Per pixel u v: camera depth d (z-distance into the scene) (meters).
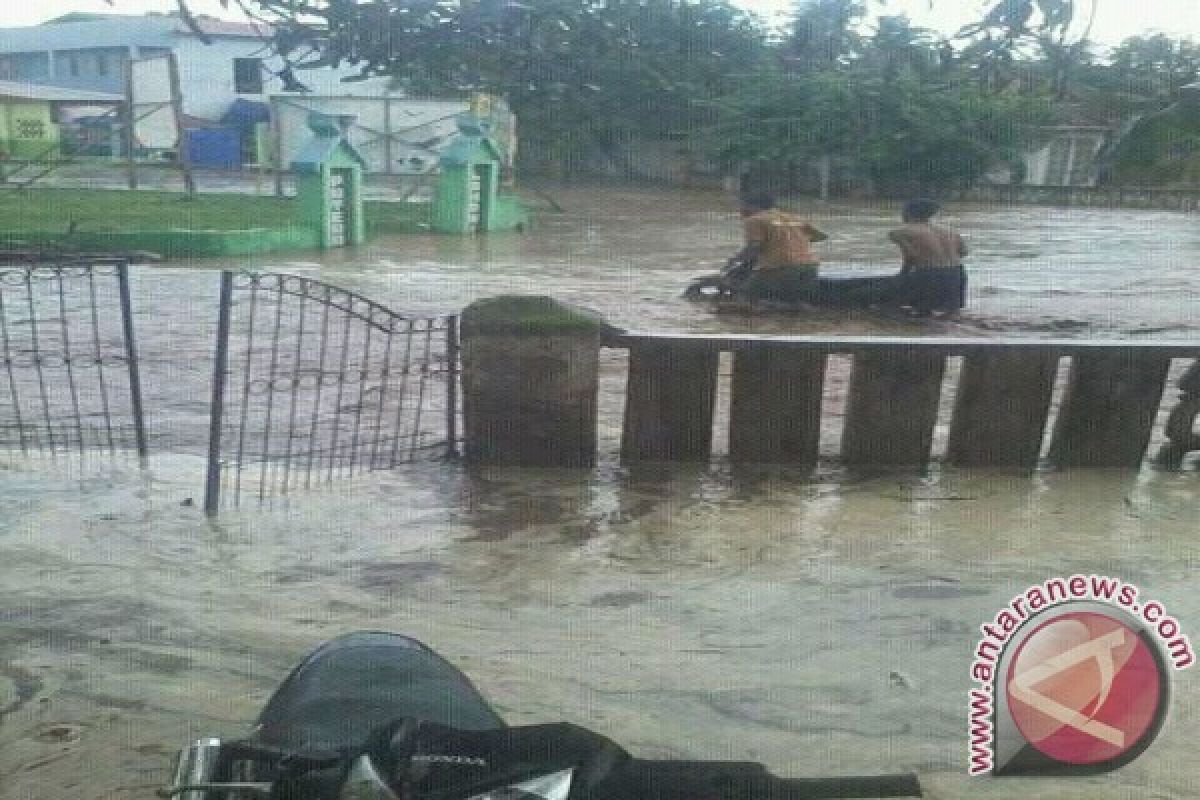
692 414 6.88
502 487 6.37
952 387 9.21
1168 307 14.64
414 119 29.30
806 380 6.85
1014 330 12.68
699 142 41.69
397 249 20.20
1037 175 41.09
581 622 4.51
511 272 16.94
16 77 54.00
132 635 4.30
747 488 6.48
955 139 37.91
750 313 13.23
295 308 12.31
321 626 4.42
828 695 3.90
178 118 26.61
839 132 38.62
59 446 6.89
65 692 3.84
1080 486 6.65
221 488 6.15
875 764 3.44
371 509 5.91
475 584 4.90
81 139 34.31
